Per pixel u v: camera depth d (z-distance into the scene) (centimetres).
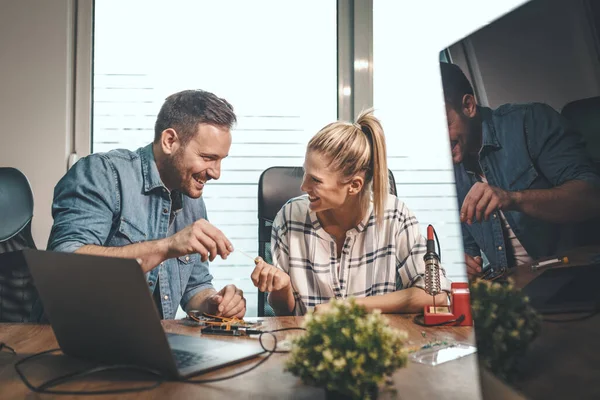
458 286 134
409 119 273
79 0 260
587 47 49
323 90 272
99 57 264
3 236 205
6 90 252
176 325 130
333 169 163
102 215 175
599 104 48
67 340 94
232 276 266
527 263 58
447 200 273
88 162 183
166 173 187
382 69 273
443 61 75
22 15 254
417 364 93
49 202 251
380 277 172
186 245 142
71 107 259
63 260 84
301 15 272
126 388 78
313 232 174
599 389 48
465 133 71
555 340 53
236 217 268
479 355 68
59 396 75
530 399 57
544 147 55
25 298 203
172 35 267
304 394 77
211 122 182
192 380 82
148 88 266
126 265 76
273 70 271
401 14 273
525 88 58
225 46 269
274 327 128
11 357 98
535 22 56
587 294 49
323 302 171
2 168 216
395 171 273
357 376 68
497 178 64
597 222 48
